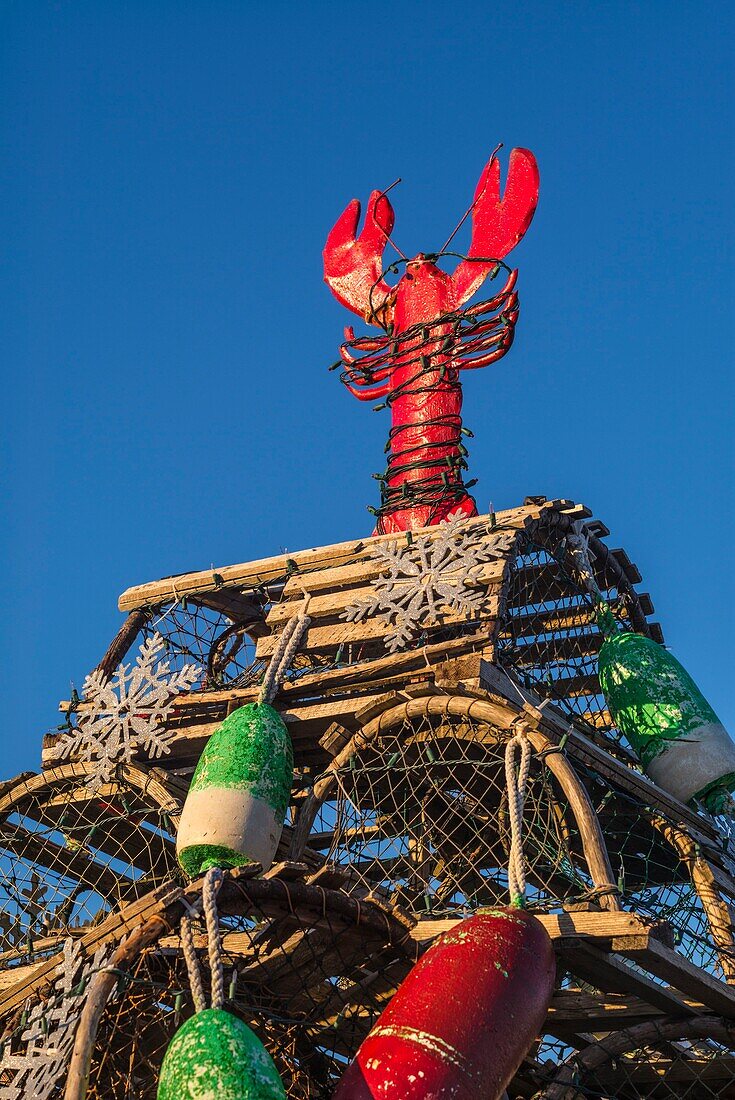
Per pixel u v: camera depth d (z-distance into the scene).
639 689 8.00
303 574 8.23
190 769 8.01
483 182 10.34
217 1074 4.53
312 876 5.80
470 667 7.02
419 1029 4.80
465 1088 4.68
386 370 10.00
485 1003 4.90
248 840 6.07
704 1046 6.97
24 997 5.77
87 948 5.63
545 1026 6.82
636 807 7.36
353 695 7.48
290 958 5.64
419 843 7.21
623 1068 6.68
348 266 10.75
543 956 5.21
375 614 7.78
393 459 9.48
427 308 9.91
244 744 6.36
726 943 6.79
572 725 7.39
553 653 9.02
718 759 7.71
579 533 8.68
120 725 7.65
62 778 7.65
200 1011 4.82
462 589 7.54
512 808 5.84
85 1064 4.94
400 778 7.45
